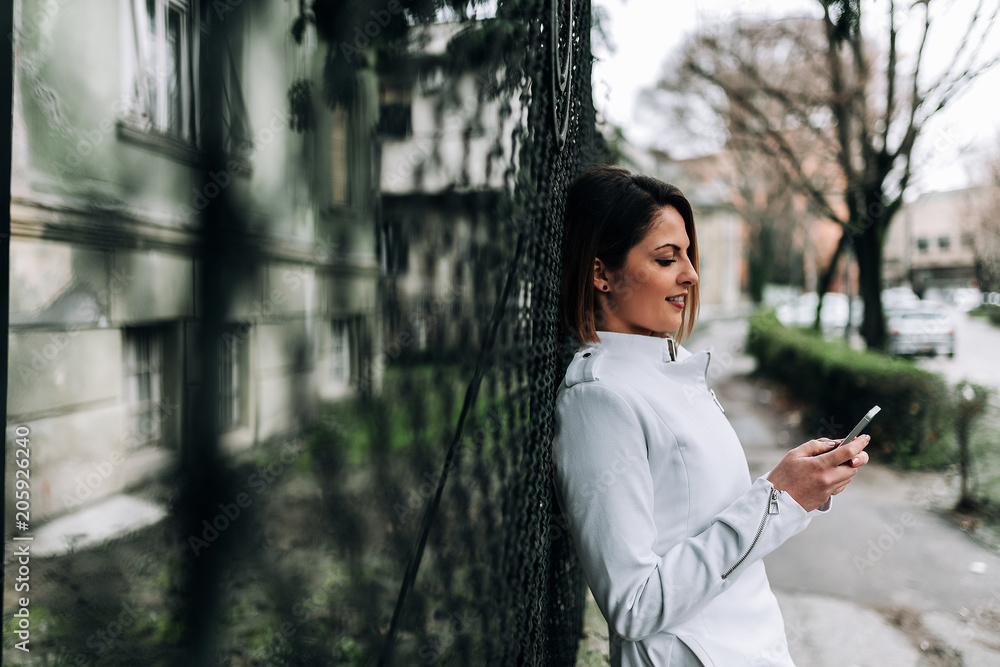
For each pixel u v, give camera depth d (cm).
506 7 86
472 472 77
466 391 72
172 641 56
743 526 103
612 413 110
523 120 96
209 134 55
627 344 124
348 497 59
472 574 77
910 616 331
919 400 610
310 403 57
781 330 1299
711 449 115
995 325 2081
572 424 114
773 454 704
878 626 323
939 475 564
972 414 500
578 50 180
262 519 56
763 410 991
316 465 57
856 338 1694
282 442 56
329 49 60
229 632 56
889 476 578
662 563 105
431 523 66
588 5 218
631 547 104
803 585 372
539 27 110
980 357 1457
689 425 114
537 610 111
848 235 1097
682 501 112
